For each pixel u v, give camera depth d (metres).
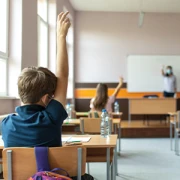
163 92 7.88
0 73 3.58
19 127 1.28
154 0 7.08
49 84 1.30
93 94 8.09
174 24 8.08
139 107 7.00
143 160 4.13
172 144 5.52
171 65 8.05
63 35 1.46
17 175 1.30
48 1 5.65
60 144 1.35
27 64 3.91
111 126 3.08
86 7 7.75
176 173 3.42
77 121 3.85
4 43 3.61
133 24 8.09
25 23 3.82
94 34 8.08
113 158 2.57
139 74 8.05
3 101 3.37
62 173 1.28
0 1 3.57
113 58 8.09
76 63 8.09
